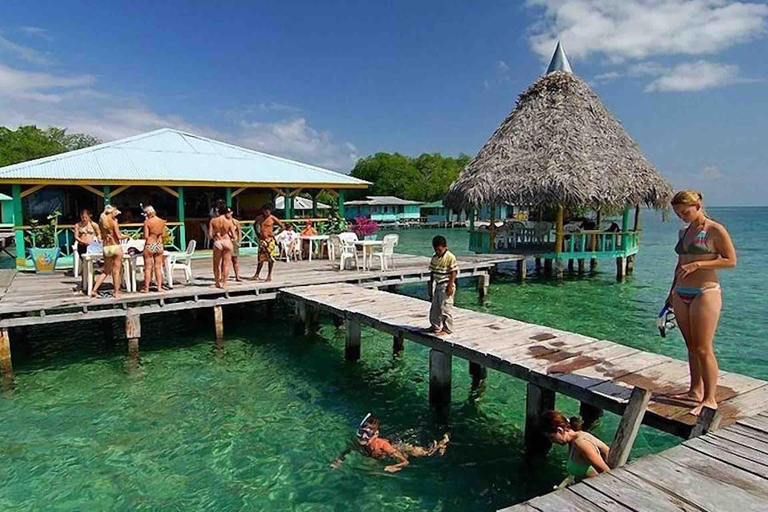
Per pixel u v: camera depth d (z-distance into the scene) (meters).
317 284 11.98
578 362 6.04
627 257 19.88
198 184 16.23
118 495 5.16
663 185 18.06
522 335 7.29
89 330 11.40
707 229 4.47
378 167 84.56
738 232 56.50
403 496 5.10
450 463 5.73
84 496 5.15
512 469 5.59
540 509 3.12
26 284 11.38
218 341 10.50
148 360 9.42
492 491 5.16
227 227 10.86
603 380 5.42
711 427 4.14
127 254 10.50
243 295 10.91
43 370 8.87
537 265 21.44
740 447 3.85
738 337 11.09
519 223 21.56
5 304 8.95
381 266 13.95
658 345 10.40
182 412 7.14
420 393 7.84
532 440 5.84
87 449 6.10
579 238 18.55
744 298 15.76
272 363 9.26
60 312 9.20
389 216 62.88
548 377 5.56
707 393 4.59
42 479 5.45
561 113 19.02
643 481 3.40
